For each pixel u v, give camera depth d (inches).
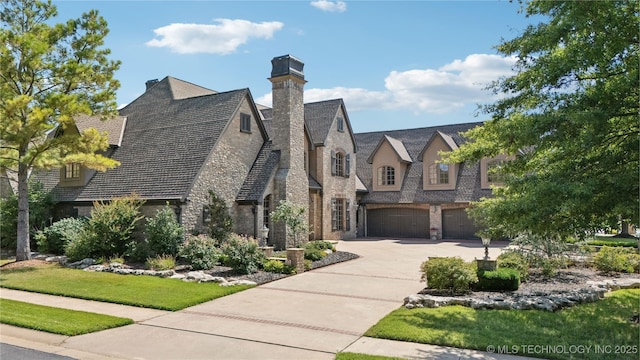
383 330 368.5
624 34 331.0
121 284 564.4
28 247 754.8
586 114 306.7
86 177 941.2
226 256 677.3
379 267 733.9
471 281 498.9
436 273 506.6
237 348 336.8
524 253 625.0
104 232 727.1
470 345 327.6
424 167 1306.6
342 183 1246.9
